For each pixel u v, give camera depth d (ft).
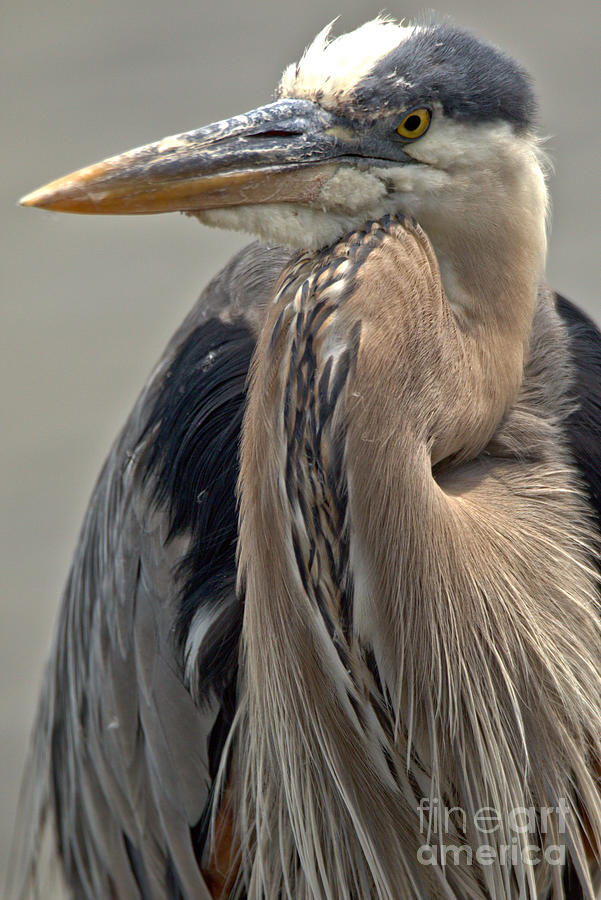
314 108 13.92
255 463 13.92
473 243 13.96
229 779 14.33
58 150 27.94
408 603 13.88
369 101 13.89
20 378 23.44
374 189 13.92
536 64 28.22
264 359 13.91
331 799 14.03
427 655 13.91
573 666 14.03
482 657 13.93
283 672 13.97
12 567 20.11
